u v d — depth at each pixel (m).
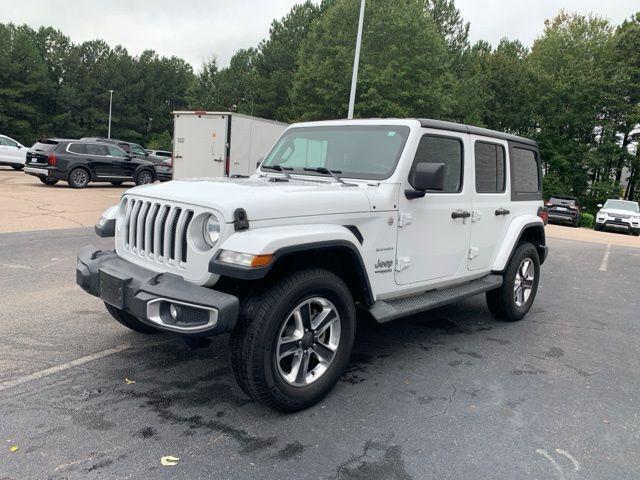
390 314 3.90
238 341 3.18
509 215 5.60
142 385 3.75
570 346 5.16
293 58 45.06
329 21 28.12
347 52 26.69
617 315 6.52
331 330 3.63
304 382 3.47
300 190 3.56
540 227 6.02
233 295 3.26
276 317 3.18
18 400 3.44
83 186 18.92
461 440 3.22
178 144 15.46
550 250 12.78
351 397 3.74
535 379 4.26
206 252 3.17
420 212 4.30
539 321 6.02
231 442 3.06
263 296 3.21
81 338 4.58
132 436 3.07
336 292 3.52
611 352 5.04
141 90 78.62
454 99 30.59
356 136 4.49
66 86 71.06
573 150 37.16
